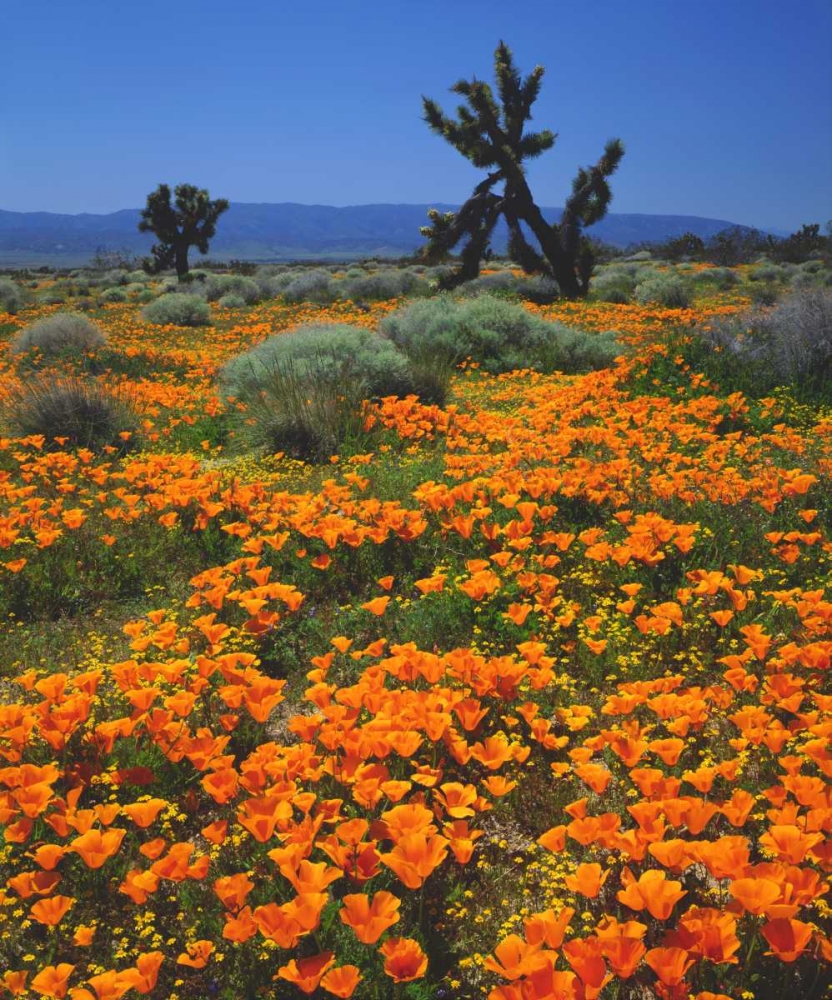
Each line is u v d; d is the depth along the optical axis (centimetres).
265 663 426
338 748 324
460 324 1664
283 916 199
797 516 563
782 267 4278
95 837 234
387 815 235
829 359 1085
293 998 227
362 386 1023
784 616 437
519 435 805
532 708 306
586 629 428
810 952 221
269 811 242
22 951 250
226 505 621
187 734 319
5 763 326
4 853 272
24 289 4384
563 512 593
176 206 5262
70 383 1021
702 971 217
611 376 1175
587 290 3133
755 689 358
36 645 449
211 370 1464
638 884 198
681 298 2658
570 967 229
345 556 525
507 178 3033
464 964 230
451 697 312
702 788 247
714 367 1151
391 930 244
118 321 2709
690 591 426
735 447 754
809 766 311
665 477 591
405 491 688
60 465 755
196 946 214
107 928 255
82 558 551
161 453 934
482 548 532
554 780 318
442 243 3069
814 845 218
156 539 588
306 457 890
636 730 294
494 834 296
